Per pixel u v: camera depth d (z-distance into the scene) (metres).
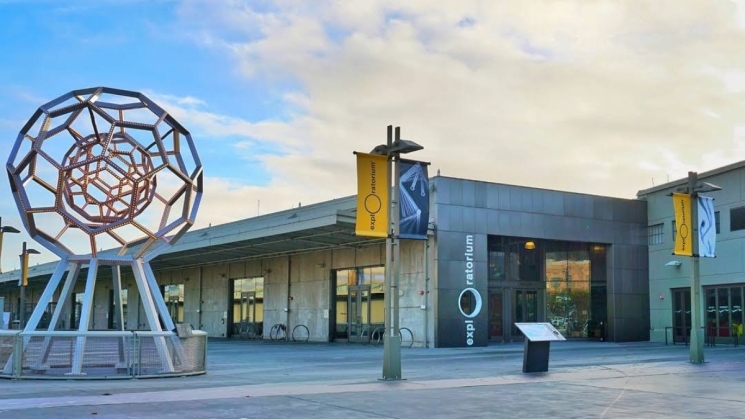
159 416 10.02
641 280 35.56
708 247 21.58
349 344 34.00
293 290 40.12
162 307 18.00
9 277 65.94
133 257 18.17
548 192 33.09
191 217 18.78
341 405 11.34
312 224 29.19
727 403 11.78
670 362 21.02
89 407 10.91
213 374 17.14
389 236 15.89
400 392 13.23
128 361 15.71
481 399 12.21
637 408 11.15
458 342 29.64
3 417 9.81
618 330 34.44
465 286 30.12
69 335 15.77
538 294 34.44
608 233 34.78
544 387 14.18
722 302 32.31
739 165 31.84
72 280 17.88
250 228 44.53
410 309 31.08
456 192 30.45
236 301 46.03
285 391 13.16
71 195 18.16
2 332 15.96
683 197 21.48
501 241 33.75
